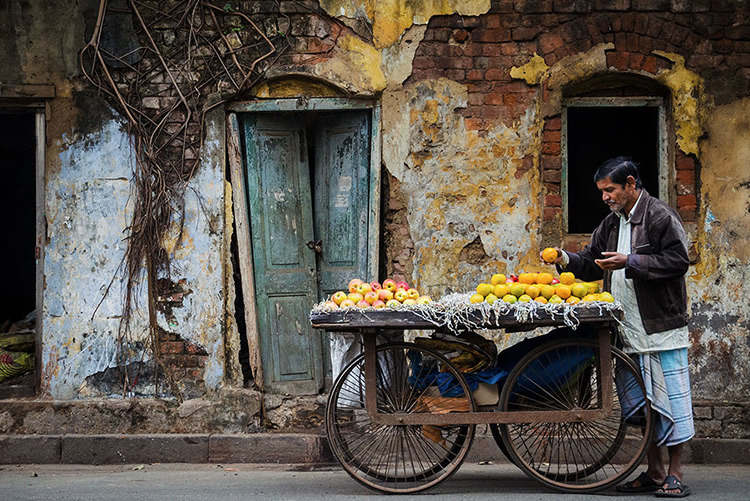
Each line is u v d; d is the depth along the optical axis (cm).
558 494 503
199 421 664
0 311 1059
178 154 677
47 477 584
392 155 675
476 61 677
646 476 515
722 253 670
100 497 498
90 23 673
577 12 675
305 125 710
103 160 674
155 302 671
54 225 672
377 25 675
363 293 520
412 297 521
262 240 691
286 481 564
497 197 675
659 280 493
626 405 507
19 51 670
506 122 676
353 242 692
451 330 493
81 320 670
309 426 676
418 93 675
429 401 513
